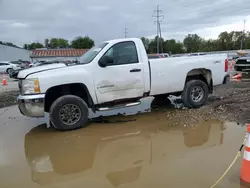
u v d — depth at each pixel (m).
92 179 3.41
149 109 7.27
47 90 5.33
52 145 4.73
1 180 3.46
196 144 4.47
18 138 5.23
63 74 5.41
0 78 24.89
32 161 4.07
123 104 6.12
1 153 4.45
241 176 3.14
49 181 3.40
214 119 5.90
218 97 8.32
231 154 3.94
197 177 3.28
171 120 6.02
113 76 5.81
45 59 48.78
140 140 4.82
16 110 8.12
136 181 3.28
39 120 6.67
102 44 6.09
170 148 4.35
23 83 5.33
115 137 5.04
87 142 4.82
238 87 10.41
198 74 7.06
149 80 6.21
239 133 4.90
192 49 102.00
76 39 75.75
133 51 6.03
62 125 5.46
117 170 3.63
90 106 5.89
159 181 3.24
